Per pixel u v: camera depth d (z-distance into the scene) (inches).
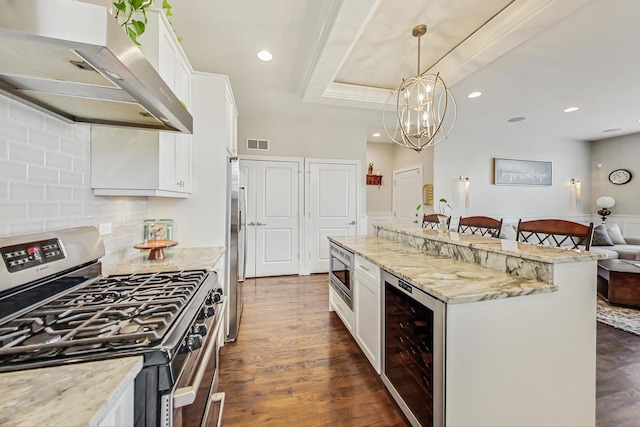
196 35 92.4
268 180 181.5
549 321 51.0
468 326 46.4
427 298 50.5
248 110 163.3
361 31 81.0
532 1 75.1
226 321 93.7
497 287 49.9
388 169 257.1
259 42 96.2
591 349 54.2
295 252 187.0
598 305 124.8
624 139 223.6
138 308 37.2
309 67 109.0
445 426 45.8
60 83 35.4
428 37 96.3
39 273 38.3
